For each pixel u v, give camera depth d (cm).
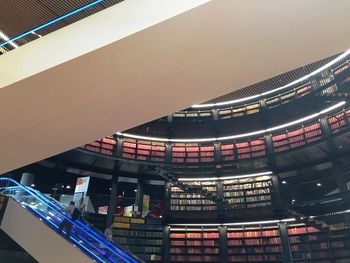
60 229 723
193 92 398
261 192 1372
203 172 1434
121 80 370
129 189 2061
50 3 781
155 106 413
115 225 1361
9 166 500
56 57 356
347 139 1224
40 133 432
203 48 344
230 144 1523
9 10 807
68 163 1516
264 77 393
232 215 1333
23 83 361
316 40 344
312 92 1296
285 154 1344
